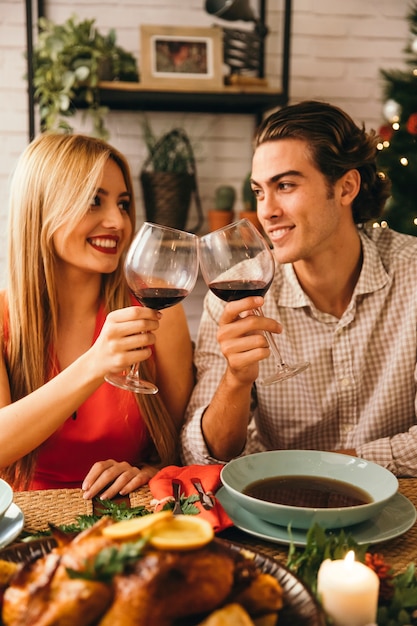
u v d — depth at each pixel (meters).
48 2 3.05
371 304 1.57
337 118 1.52
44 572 0.60
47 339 1.56
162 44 2.87
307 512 0.89
